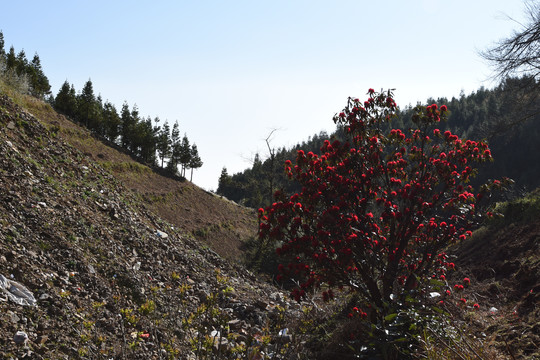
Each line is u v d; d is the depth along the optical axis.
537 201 8.96
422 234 5.12
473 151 4.99
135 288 6.07
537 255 6.47
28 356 3.59
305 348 4.27
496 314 5.08
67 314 4.46
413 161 5.34
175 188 31.03
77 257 5.86
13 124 9.41
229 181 59.41
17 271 4.66
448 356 3.16
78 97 41.75
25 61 42.50
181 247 10.62
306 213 5.11
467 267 7.89
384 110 5.28
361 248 4.77
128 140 42.62
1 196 6.10
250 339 2.98
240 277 11.38
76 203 7.86
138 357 4.25
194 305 6.81
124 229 8.45
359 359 3.93
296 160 5.41
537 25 10.00
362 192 5.14
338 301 5.94
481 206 5.12
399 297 4.35
